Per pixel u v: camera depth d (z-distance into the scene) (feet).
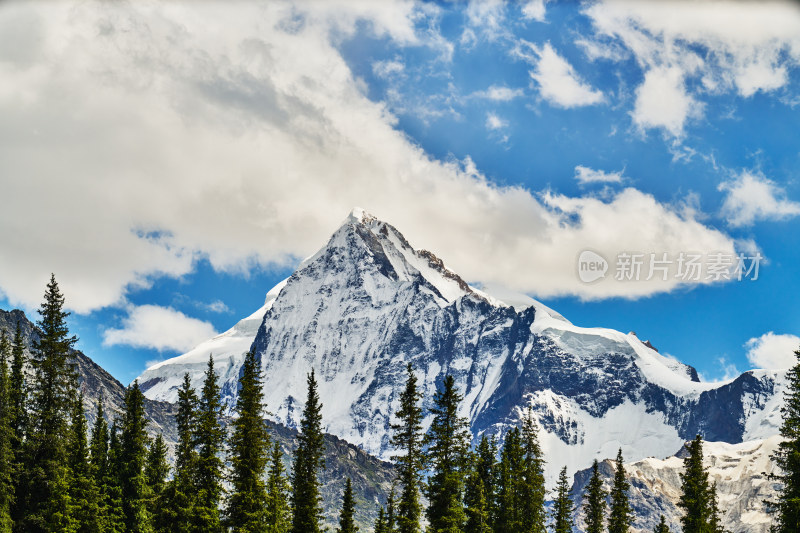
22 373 359.46
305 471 400.26
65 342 362.74
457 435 355.36
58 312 364.99
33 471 349.20
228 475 354.74
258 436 355.36
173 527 349.61
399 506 354.74
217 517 349.82
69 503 354.74
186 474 351.05
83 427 378.32
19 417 353.10
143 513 385.29
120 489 385.91
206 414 352.28
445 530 347.97
